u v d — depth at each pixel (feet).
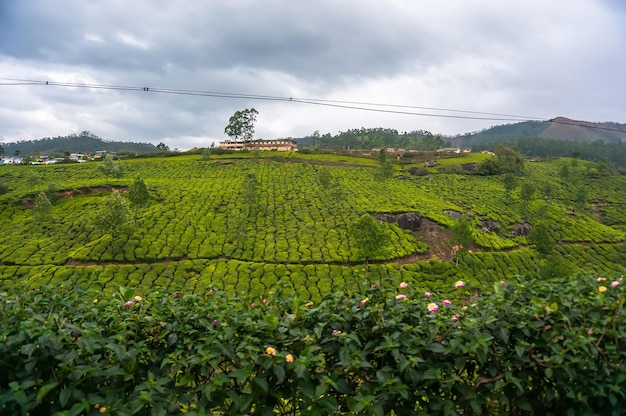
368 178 238.07
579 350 12.51
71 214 152.56
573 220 188.75
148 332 13.04
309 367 11.46
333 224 147.84
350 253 120.57
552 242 126.00
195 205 164.76
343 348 11.64
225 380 10.81
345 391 11.71
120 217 119.65
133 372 11.80
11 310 12.69
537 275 15.07
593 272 15.78
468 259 127.95
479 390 12.37
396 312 12.60
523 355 12.35
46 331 11.03
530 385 13.16
